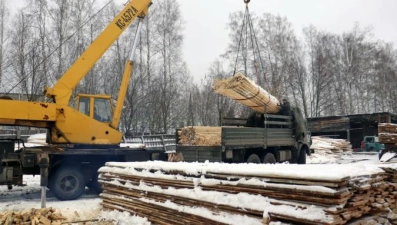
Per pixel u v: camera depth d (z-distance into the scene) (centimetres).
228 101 3150
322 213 362
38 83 2436
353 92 3897
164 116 2791
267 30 3406
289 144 1413
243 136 1143
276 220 404
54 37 2519
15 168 891
